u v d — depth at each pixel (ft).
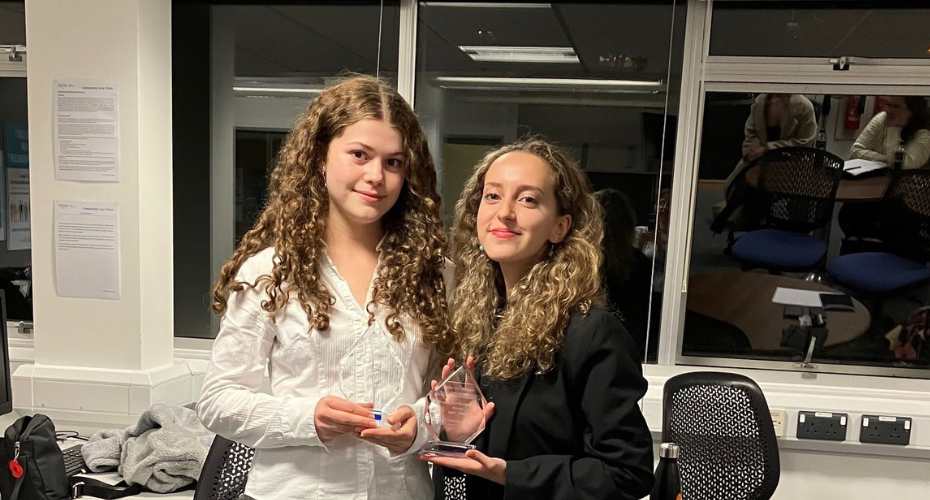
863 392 7.48
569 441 3.45
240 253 3.61
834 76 7.34
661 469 4.04
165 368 7.57
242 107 8.30
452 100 8.05
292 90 8.23
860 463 7.30
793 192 7.64
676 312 7.97
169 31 7.47
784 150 7.59
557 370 3.46
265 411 3.22
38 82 7.06
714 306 7.93
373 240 3.75
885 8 7.21
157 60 7.25
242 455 4.31
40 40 7.01
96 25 6.93
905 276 7.57
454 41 7.97
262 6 8.13
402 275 3.60
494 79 7.95
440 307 3.74
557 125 7.90
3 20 8.36
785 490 7.43
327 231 3.62
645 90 7.72
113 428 7.17
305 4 8.09
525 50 7.86
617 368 3.35
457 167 8.13
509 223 3.51
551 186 3.57
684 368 7.94
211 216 8.44
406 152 3.57
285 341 3.38
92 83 6.98
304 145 3.53
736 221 7.78
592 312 3.51
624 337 3.49
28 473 5.36
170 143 7.57
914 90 7.25
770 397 7.34
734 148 7.68
